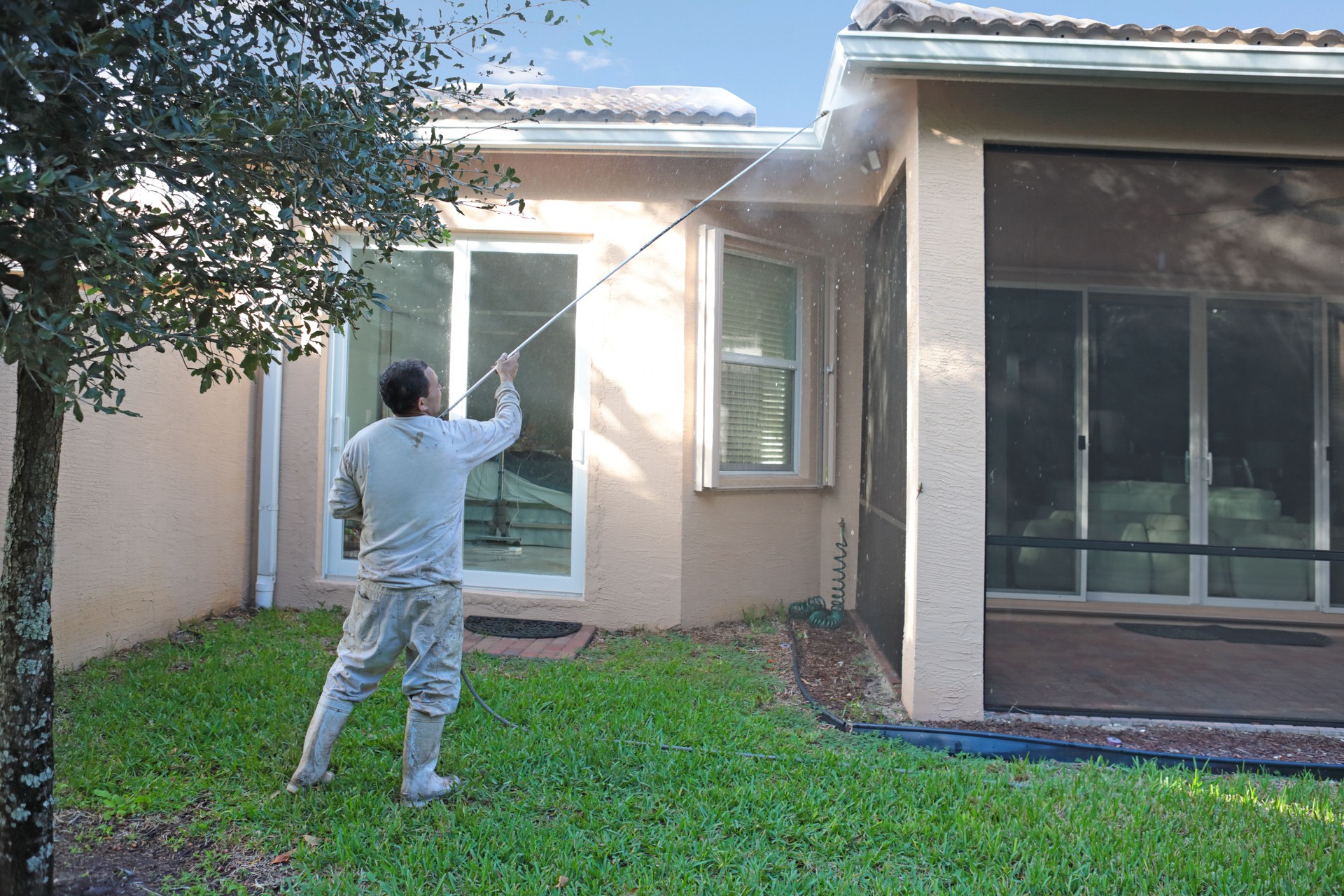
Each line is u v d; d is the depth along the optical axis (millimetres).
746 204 6125
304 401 6164
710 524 6168
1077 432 5977
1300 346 5719
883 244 5723
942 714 4246
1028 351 5879
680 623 5992
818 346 6797
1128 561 6195
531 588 6250
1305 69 3816
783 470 6734
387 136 2816
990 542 4305
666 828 2906
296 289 2578
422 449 3070
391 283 6309
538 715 3893
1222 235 5613
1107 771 3590
